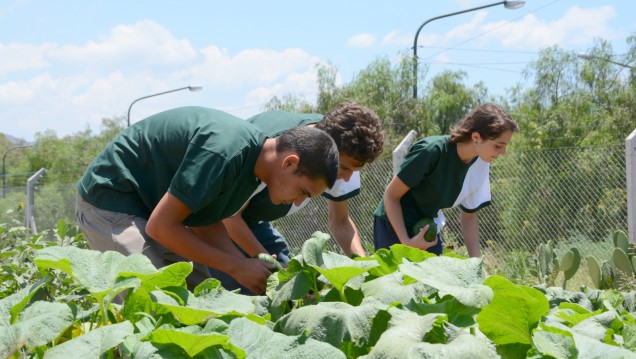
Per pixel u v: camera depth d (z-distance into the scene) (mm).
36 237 4043
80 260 1172
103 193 2531
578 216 6488
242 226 2918
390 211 3539
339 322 1068
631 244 5004
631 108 16531
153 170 2494
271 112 3006
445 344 937
